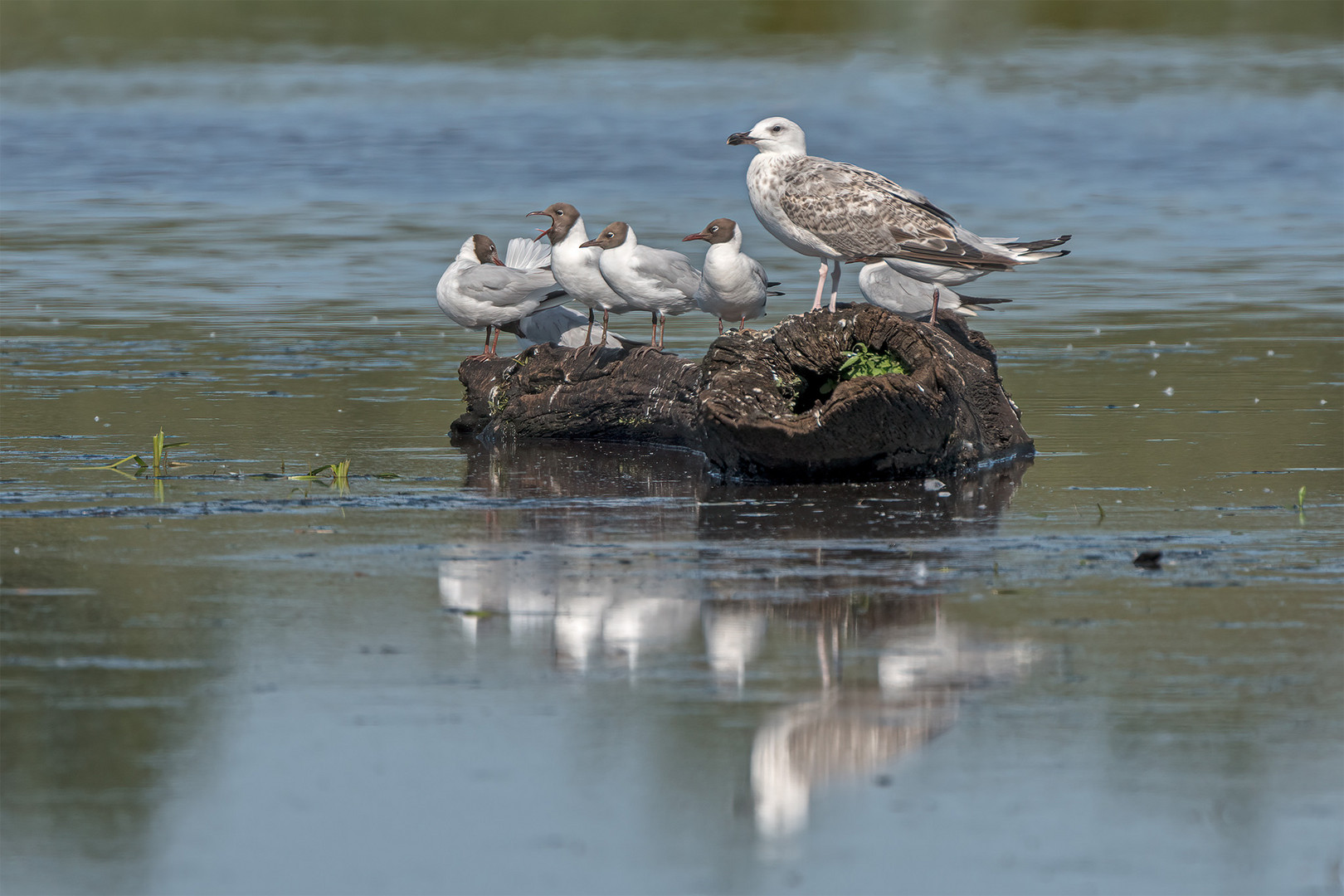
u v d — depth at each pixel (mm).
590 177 41875
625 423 17297
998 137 48844
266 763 8180
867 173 16719
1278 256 31625
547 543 12359
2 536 12484
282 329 24266
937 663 9547
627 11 75625
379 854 7316
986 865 7219
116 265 30109
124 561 11711
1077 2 78562
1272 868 7180
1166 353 22234
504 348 22953
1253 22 73625
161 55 64875
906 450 14922
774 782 7973
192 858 7285
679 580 11242
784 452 14773
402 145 47656
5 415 18047
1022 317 25375
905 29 71938
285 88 58156
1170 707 8828
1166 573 11430
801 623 10266
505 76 60906
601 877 7148
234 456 16078
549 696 9031
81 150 46594
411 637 9961
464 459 16375
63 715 8695
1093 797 7805
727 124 51000
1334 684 9141
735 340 15336
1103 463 15773
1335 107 53188
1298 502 13617
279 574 11375
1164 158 45312
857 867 7215
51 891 7027
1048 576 11359
